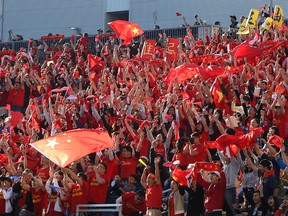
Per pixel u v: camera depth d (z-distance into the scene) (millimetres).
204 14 52438
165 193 27547
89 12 57875
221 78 31625
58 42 48188
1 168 30062
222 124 28656
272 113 29812
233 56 35000
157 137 28391
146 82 36000
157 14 54438
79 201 27484
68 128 33594
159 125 31109
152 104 33438
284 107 29672
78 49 44375
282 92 30984
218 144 26219
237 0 51219
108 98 34719
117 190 27938
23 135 33844
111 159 28891
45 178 29156
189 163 27266
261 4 50188
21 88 39906
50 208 27891
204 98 32125
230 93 31828
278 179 26188
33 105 35531
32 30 59844
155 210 25984
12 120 34125
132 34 40031
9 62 44438
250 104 31562
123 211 27234
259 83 31703
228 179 25859
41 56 47344
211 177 25203
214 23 50625
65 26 58656
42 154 27859
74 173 27547
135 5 55500
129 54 42375
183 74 34281
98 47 44750
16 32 60406
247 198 25969
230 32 43250
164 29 47125
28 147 31016
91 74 39375
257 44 36406
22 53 43438
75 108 34031
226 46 38344
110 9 56844
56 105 35281
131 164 28984
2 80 41438
